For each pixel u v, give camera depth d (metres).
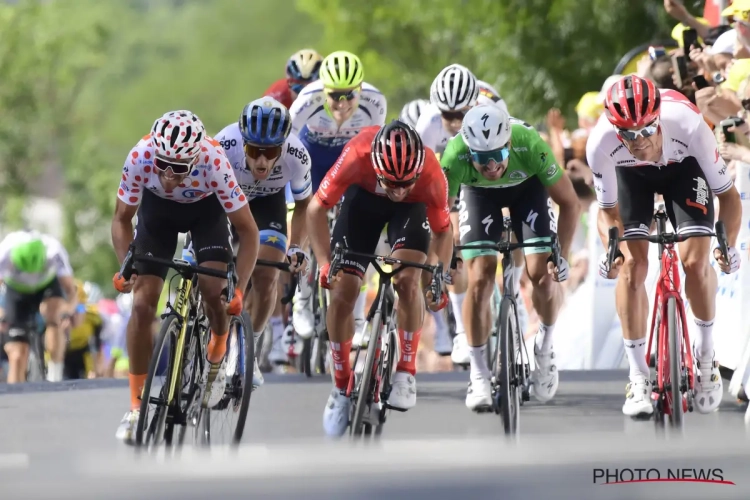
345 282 15.39
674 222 15.67
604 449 7.80
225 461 7.48
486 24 36.47
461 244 17.27
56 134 98.94
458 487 7.37
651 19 32.28
